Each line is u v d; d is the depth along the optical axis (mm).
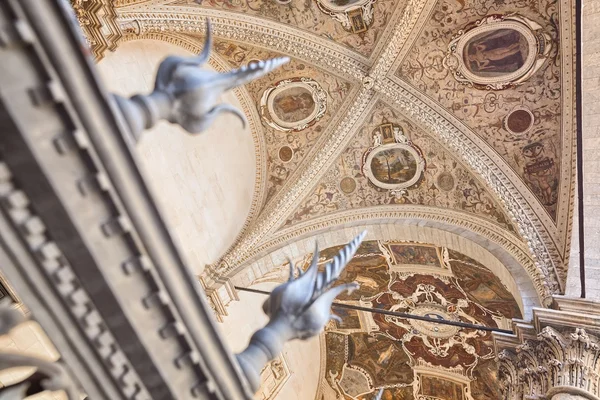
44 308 2299
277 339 2947
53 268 2219
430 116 14680
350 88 15805
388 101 15336
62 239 2180
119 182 2203
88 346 2422
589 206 10016
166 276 2451
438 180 15109
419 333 19016
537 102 13234
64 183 2084
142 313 2443
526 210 12922
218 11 14008
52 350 10305
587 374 8328
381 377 20547
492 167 13758
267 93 16453
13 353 2398
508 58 13359
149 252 2387
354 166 16375
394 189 15930
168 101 2498
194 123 2592
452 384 19531
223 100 16141
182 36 14391
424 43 14430
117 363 2475
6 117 1898
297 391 19172
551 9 12281
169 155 14344
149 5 12547
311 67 15734
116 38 11383
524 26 12805
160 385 2566
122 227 2254
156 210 2381
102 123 2129
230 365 2732
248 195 16906
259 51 15406
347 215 16422
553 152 12945
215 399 2709
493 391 18516
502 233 13414
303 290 3004
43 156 2008
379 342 20141
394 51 14641
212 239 15398
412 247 15969
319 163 16234
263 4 14484
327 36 15148
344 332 20438
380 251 16672
